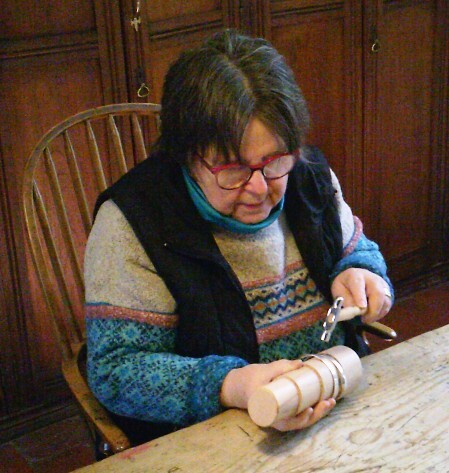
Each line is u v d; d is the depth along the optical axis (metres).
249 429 0.94
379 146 2.55
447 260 2.93
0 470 1.99
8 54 1.78
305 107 1.03
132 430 1.17
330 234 1.26
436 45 2.58
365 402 0.99
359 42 2.37
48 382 2.12
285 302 1.21
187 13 2.00
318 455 0.89
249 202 1.05
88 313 1.11
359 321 1.25
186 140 1.00
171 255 1.10
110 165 2.00
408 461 0.88
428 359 1.08
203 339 1.11
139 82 1.97
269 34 2.16
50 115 1.88
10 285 1.96
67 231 1.42
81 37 1.86
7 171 1.86
